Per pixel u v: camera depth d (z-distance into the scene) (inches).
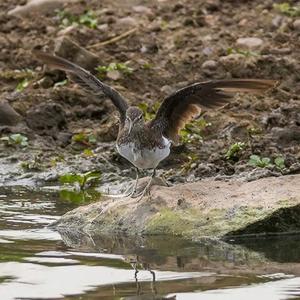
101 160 649.6
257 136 655.1
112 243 496.4
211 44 775.7
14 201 580.7
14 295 418.6
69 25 815.7
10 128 689.0
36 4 844.0
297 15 822.5
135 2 852.6
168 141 523.8
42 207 565.6
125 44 780.0
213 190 530.6
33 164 645.9
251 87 499.5
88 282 435.5
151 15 829.8
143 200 524.7
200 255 472.7
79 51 740.0
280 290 419.5
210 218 506.6
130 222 516.4
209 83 504.1
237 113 691.4
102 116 708.0
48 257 472.1
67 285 430.6
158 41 783.7
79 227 524.1
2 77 750.5
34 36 804.6
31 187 614.9
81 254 477.1
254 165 606.2
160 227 508.4
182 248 484.7
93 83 546.3
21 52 775.7
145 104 687.1
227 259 466.3
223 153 639.1
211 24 811.4
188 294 416.5
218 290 420.5
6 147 672.4
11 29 815.7
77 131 688.4
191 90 509.7
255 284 428.1
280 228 502.6
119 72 736.3
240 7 842.8
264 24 810.8
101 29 798.5
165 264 459.5
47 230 521.0
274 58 738.2
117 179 622.2
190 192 529.7
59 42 740.7
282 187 525.7
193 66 746.8
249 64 733.9
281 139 644.7
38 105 698.8
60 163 649.6
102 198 583.2
